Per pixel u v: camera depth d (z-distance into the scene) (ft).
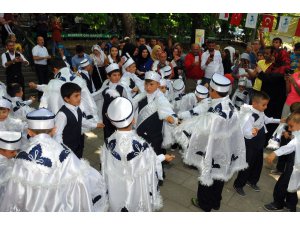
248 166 12.78
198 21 46.65
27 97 27.17
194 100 16.72
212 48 24.12
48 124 7.46
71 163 7.35
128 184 8.33
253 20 27.78
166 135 13.12
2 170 8.22
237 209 13.08
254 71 19.47
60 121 10.78
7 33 32.19
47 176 6.97
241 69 24.16
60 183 7.05
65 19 48.34
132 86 16.37
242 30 71.87
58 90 15.08
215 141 10.64
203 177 10.84
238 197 13.99
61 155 7.29
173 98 17.97
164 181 14.96
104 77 25.05
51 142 7.41
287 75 17.52
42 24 33.91
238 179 13.97
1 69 28.81
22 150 7.33
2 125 12.44
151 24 47.16
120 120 8.15
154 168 8.67
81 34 47.93
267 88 18.10
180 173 15.81
